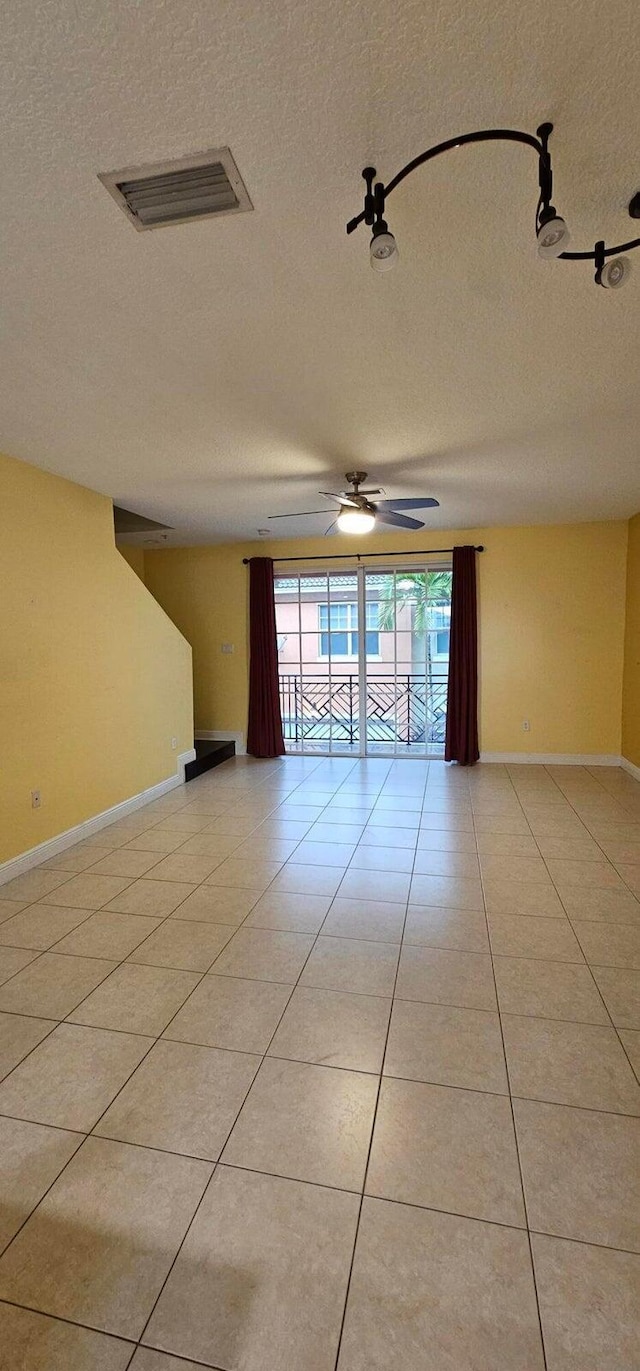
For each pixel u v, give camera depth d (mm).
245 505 4543
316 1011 2111
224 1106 1701
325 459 3420
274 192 1348
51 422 2773
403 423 2869
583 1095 1723
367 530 3926
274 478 3807
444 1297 1214
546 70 1076
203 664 6715
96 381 2334
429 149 1247
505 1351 1123
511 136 1174
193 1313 1195
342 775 5699
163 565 6695
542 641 5852
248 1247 1317
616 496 4523
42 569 3570
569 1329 1154
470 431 2990
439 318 1919
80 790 3945
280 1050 1921
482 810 4480
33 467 3488
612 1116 1648
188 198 1355
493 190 1354
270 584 6348
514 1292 1218
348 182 1327
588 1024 2025
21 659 3398
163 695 5102
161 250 1533
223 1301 1214
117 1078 1811
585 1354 1115
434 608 6320
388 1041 1956
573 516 5367
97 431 2902
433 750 6422
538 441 3156
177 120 1166
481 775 5566
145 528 5527
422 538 6035
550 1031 1993
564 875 3258
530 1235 1332
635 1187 1441
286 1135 1603
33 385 2361
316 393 2488
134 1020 2078
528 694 5934
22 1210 1409
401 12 974
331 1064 1856
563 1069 1824
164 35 1003
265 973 2354
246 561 6422
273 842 3869
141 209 1384
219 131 1193
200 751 6027
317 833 4031
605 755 5816
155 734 4969
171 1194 1443
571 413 2762
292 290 1738
